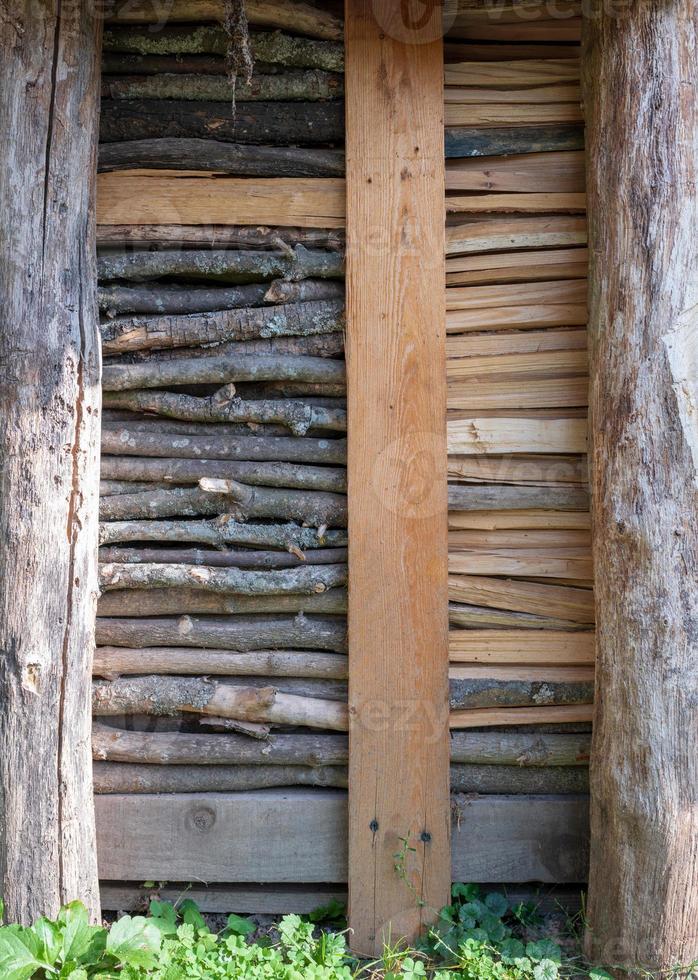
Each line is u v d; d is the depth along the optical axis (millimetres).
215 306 1577
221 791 1578
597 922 1465
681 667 1416
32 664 1394
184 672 1577
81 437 1435
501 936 1500
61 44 1448
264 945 1511
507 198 1565
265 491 1571
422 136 1533
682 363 1426
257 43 1551
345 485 1572
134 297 1568
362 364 1536
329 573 1562
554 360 1570
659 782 1412
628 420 1442
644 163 1438
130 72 1563
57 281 1432
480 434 1563
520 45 1575
